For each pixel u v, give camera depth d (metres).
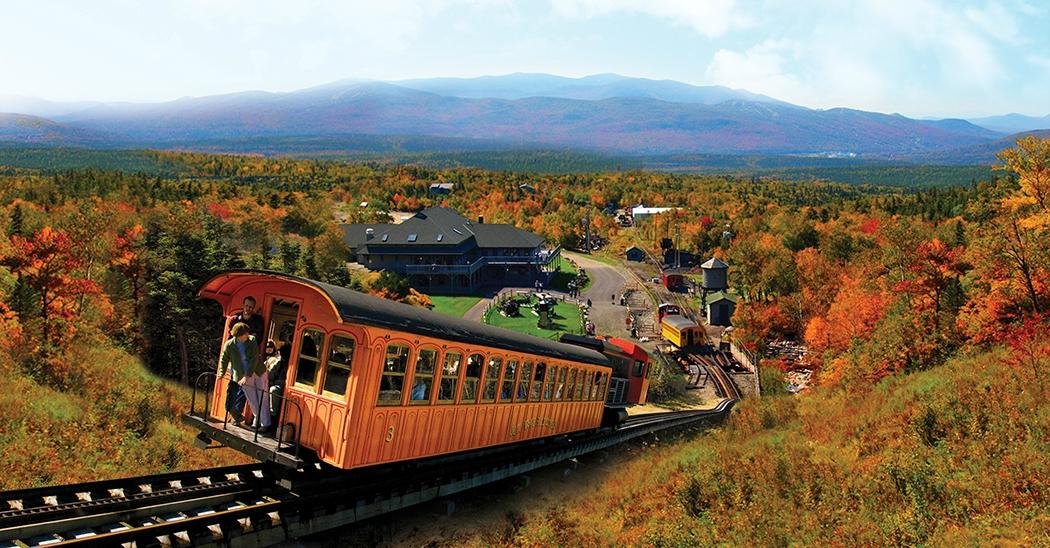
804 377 63.41
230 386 14.59
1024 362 21.92
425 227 105.94
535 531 16.89
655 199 199.00
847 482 16.16
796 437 22.38
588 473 24.89
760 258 88.50
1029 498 13.38
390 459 15.09
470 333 17.31
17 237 36.19
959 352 33.06
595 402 25.94
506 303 89.56
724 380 64.31
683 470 20.23
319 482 15.49
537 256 110.81
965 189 137.00
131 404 22.41
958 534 12.63
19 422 18.70
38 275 34.81
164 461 18.84
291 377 14.55
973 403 18.75
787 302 79.00
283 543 14.51
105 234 46.97
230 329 15.40
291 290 14.68
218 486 14.95
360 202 169.75
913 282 40.88
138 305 40.56
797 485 16.78
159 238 42.19
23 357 26.50
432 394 16.02
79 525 12.28
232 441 14.25
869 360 36.22
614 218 175.38
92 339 35.28
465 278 102.75
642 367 36.72
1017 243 32.53
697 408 53.16
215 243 41.28
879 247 73.69
